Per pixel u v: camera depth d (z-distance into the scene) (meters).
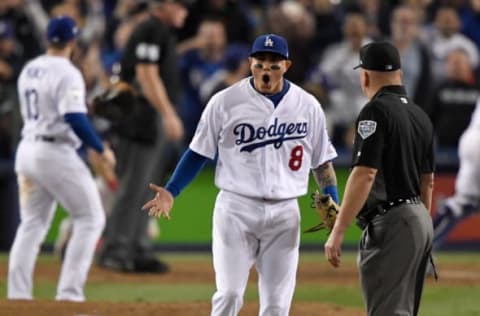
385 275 22.33
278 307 23.77
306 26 55.56
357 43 56.34
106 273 42.47
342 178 54.34
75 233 33.03
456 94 56.00
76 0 56.28
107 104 38.53
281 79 23.78
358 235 55.44
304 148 23.91
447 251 56.22
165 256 52.03
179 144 46.97
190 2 59.09
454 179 55.84
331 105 56.03
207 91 54.00
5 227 52.78
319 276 43.88
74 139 32.84
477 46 63.03
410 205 22.45
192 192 53.91
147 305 29.36
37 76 32.50
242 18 59.59
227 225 23.50
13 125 51.34
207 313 28.55
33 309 27.95
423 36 61.25
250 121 23.42
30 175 32.81
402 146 22.33
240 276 23.44
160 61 41.34
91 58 51.34
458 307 35.50
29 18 54.19
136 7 50.25
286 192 23.61
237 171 23.56
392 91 22.78
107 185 44.16
